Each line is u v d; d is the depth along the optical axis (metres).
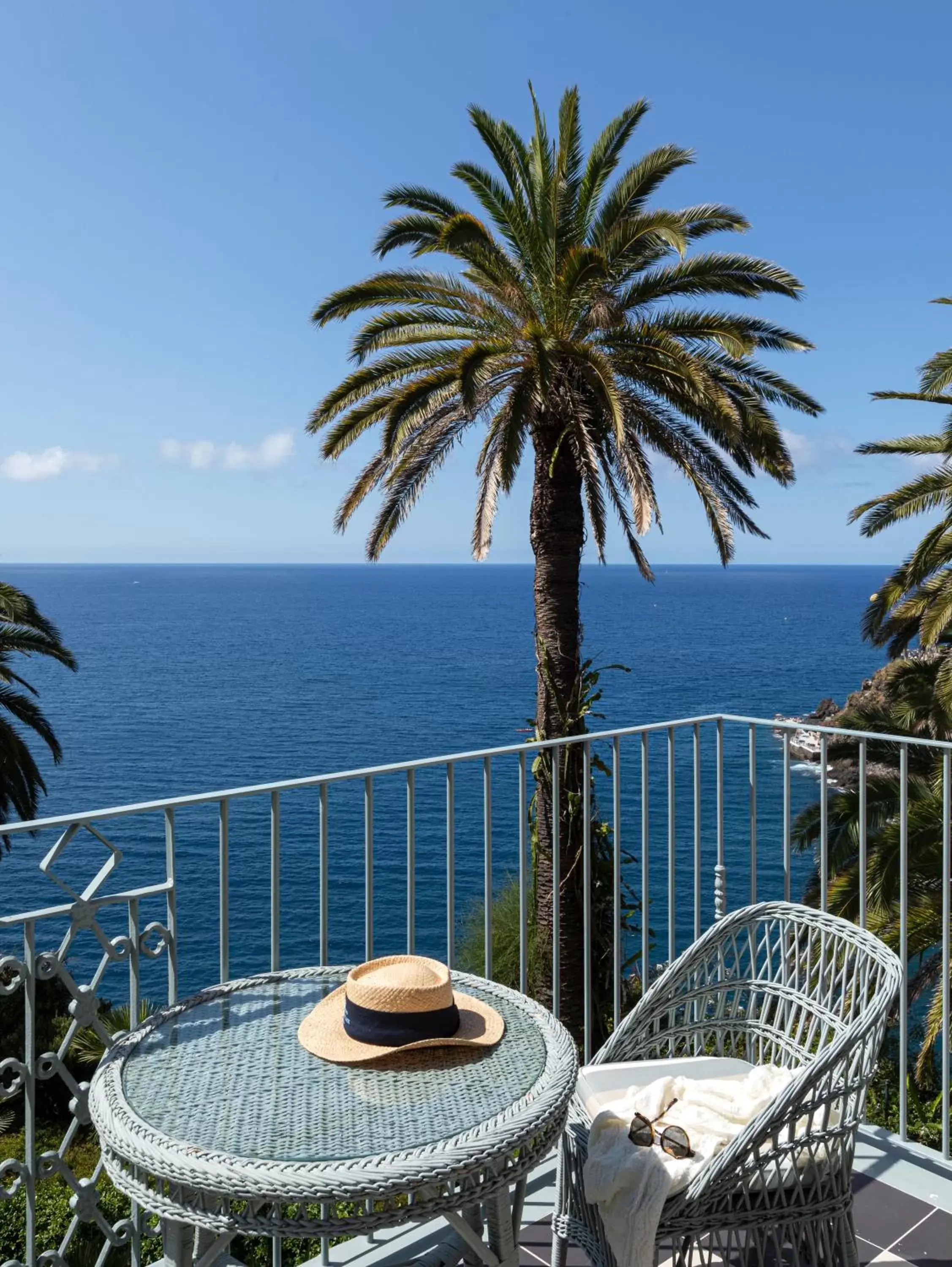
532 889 13.42
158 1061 1.88
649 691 78.44
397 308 11.70
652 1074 2.38
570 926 10.45
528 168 10.81
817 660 102.31
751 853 3.45
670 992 2.54
